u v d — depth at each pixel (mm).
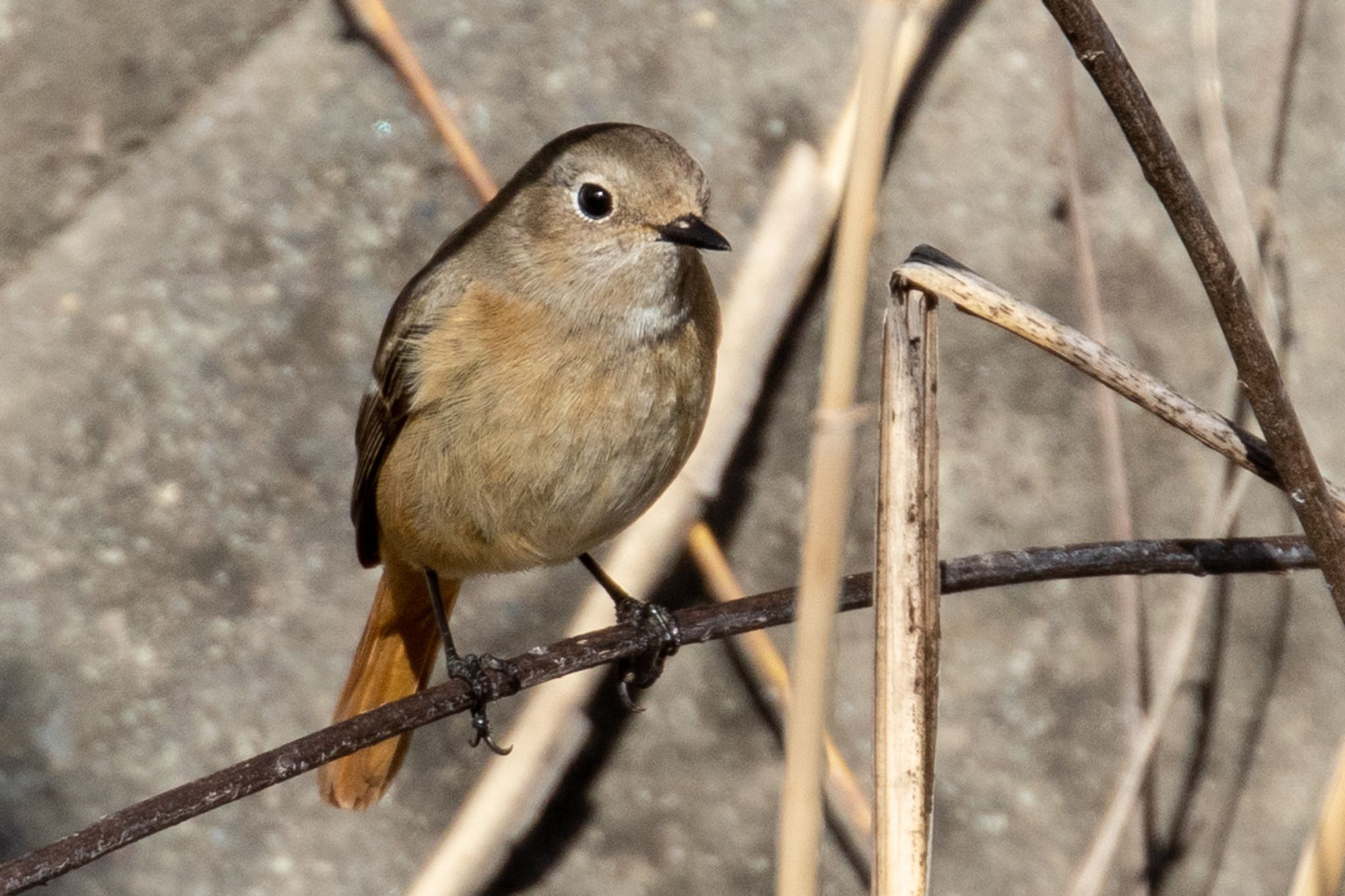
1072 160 9734
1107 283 10891
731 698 10734
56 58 11102
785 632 10703
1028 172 10984
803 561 4957
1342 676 10766
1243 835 10562
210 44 11211
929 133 11008
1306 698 10727
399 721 5949
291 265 10984
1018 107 11078
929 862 5477
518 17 11125
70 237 11062
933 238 10836
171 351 10930
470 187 10227
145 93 11133
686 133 10914
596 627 9359
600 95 10984
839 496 4875
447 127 9164
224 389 10906
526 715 9586
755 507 10555
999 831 10562
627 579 9367
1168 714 10641
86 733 10484
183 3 11211
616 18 11141
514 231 7414
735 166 10852
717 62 11062
